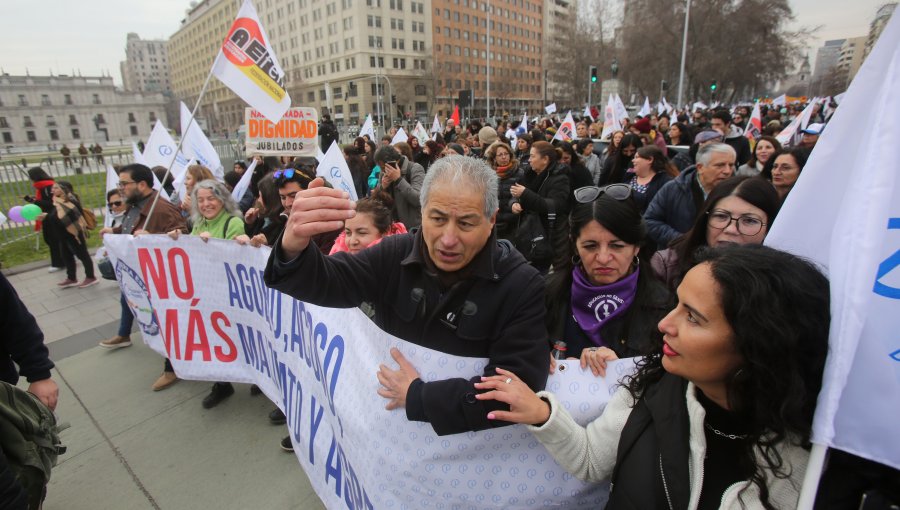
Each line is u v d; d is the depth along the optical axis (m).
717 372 0.93
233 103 86.00
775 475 0.89
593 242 1.69
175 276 2.93
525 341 1.31
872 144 0.80
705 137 5.42
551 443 1.23
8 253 7.88
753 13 33.97
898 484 0.82
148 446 2.95
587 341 1.78
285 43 83.88
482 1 80.69
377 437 1.49
